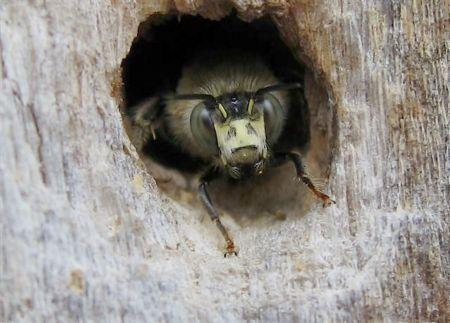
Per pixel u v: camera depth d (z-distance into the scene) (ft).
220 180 0.30
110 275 0.26
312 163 0.29
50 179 0.26
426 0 0.27
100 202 0.26
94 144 0.27
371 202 0.27
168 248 0.27
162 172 0.29
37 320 0.26
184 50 0.31
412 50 0.27
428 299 0.27
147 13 0.27
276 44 0.30
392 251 0.27
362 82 0.27
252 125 0.28
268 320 0.27
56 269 0.26
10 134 0.26
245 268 0.27
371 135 0.27
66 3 0.27
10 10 0.26
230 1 0.27
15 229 0.26
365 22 0.27
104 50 0.27
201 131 0.29
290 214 0.28
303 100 0.29
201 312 0.26
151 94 0.30
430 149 0.27
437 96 0.27
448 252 0.27
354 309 0.27
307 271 0.27
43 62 0.26
